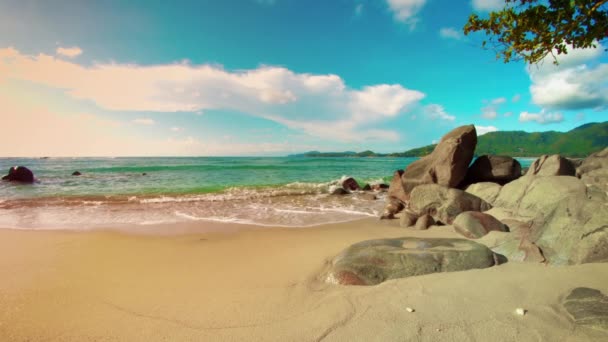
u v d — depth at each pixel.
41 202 12.84
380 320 3.31
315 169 37.28
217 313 3.57
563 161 10.80
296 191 16.95
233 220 9.77
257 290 4.21
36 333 3.21
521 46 4.42
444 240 5.52
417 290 3.96
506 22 4.39
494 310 3.40
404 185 13.14
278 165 42.94
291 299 3.91
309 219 10.05
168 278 4.71
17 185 18.64
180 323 3.37
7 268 5.16
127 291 4.21
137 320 3.45
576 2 3.78
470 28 4.81
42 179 22.36
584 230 4.73
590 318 3.04
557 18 3.94
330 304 3.73
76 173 25.97
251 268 5.14
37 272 4.98
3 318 3.49
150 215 10.47
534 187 8.73
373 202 13.90
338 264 4.61
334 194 16.33
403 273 4.39
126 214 10.62
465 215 7.67
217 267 5.22
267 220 9.83
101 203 12.76
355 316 3.42
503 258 5.09
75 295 4.09
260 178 24.61
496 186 10.66
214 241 7.10
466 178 13.62
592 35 3.86
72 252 6.14
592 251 4.45
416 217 9.13
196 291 4.20
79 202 12.90
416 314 3.39
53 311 3.66
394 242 5.43
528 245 5.10
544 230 5.30
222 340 3.04
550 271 4.36
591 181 10.66
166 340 3.06
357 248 5.13
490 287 3.96
